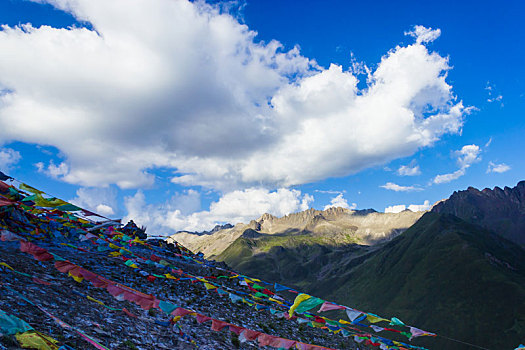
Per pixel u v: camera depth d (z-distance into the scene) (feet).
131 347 36.47
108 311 46.11
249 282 64.08
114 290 37.04
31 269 52.65
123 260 89.66
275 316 94.48
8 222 60.80
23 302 36.60
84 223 80.53
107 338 36.27
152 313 53.78
